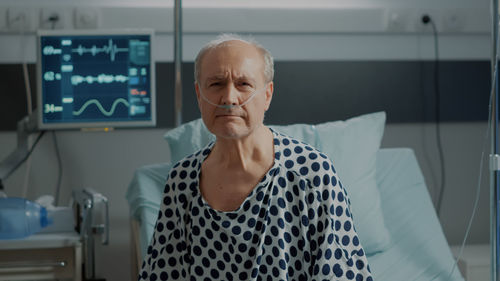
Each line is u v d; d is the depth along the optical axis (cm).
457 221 302
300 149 123
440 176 299
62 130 271
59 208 232
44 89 247
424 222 229
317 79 284
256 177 121
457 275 210
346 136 228
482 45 298
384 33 289
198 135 223
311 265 120
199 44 277
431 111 295
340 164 221
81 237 212
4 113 265
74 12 264
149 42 250
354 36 288
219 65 113
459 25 290
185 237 127
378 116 240
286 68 282
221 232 120
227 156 120
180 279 130
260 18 277
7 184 269
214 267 123
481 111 297
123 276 279
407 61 291
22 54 265
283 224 119
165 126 277
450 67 294
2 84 264
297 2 284
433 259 215
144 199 223
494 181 181
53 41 246
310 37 285
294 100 283
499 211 181
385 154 246
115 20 268
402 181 239
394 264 211
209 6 277
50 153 272
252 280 118
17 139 263
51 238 211
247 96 114
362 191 219
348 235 121
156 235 131
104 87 250
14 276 209
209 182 124
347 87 287
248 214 119
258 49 119
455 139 299
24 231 212
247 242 119
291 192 120
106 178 277
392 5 291
